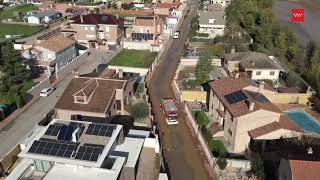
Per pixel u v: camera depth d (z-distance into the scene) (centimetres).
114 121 5378
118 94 5509
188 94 6200
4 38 9800
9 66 6475
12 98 5991
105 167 3766
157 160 4559
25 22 11694
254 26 10656
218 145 4984
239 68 7375
